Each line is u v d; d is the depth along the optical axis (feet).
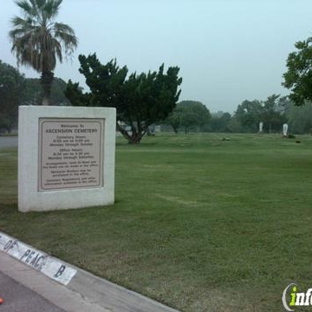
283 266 17.39
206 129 398.01
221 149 104.53
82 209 28.71
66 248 20.84
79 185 29.27
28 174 27.68
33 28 106.22
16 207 29.48
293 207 28.89
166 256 19.03
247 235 21.89
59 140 28.35
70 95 125.70
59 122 28.25
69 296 16.24
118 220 25.53
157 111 127.85
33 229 24.30
